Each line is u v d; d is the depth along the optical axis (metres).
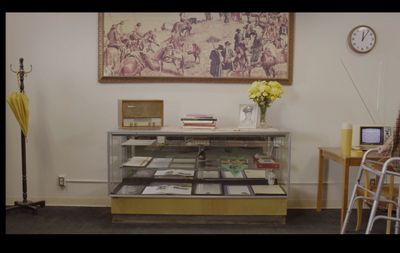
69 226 2.83
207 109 3.26
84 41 3.21
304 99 3.25
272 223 2.90
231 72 3.21
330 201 3.34
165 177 3.07
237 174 3.08
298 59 3.22
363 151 2.76
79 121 3.28
